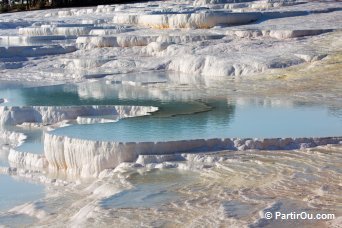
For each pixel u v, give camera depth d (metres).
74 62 36.16
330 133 17.16
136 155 16.41
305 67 28.27
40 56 39.44
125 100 24.89
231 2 55.66
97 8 61.97
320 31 35.00
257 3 51.12
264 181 14.07
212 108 21.75
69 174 17.48
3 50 39.38
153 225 12.21
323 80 25.73
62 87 29.52
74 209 14.30
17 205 15.66
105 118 22.62
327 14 43.66
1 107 24.34
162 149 16.41
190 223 12.12
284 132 17.41
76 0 77.31
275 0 52.56
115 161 16.53
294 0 52.91
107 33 44.09
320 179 13.86
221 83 27.59
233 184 14.05
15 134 22.36
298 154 15.83
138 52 37.41
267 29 37.25
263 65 29.05
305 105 21.39
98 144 16.72
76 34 45.84
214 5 52.91
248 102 22.59
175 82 28.75
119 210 13.08
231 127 18.30
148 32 42.62
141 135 17.44
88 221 12.73
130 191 14.10
